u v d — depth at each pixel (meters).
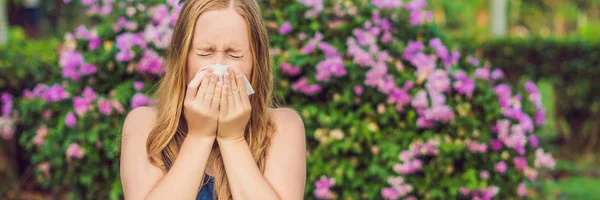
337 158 3.33
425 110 3.29
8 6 11.41
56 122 3.68
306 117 3.31
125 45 3.41
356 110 3.43
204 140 1.60
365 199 3.34
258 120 1.70
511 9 18.16
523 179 3.51
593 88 6.73
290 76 3.47
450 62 3.61
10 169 4.76
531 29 18.95
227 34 1.60
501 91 3.49
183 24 1.64
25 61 4.45
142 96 3.32
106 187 3.55
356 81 3.38
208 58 1.62
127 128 1.73
